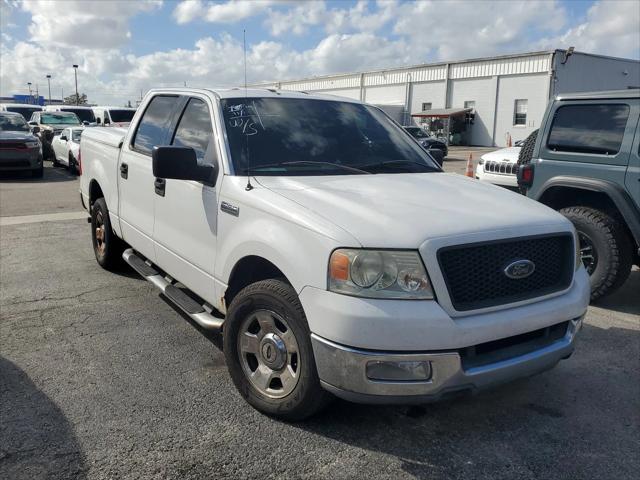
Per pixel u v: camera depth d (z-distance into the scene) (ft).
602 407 12.01
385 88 163.63
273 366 10.80
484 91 137.59
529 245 10.26
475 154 110.32
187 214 13.39
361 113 15.34
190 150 12.12
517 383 12.98
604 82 131.64
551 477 9.59
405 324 8.89
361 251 9.11
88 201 21.33
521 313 9.77
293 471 9.58
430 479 9.48
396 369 9.12
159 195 14.80
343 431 10.77
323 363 9.46
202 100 14.26
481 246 9.57
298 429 10.79
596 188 18.19
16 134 52.90
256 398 11.16
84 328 15.60
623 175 17.70
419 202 10.71
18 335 15.03
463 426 11.12
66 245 25.40
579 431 11.05
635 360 14.44
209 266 12.59
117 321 16.15
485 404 11.99
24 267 21.54
